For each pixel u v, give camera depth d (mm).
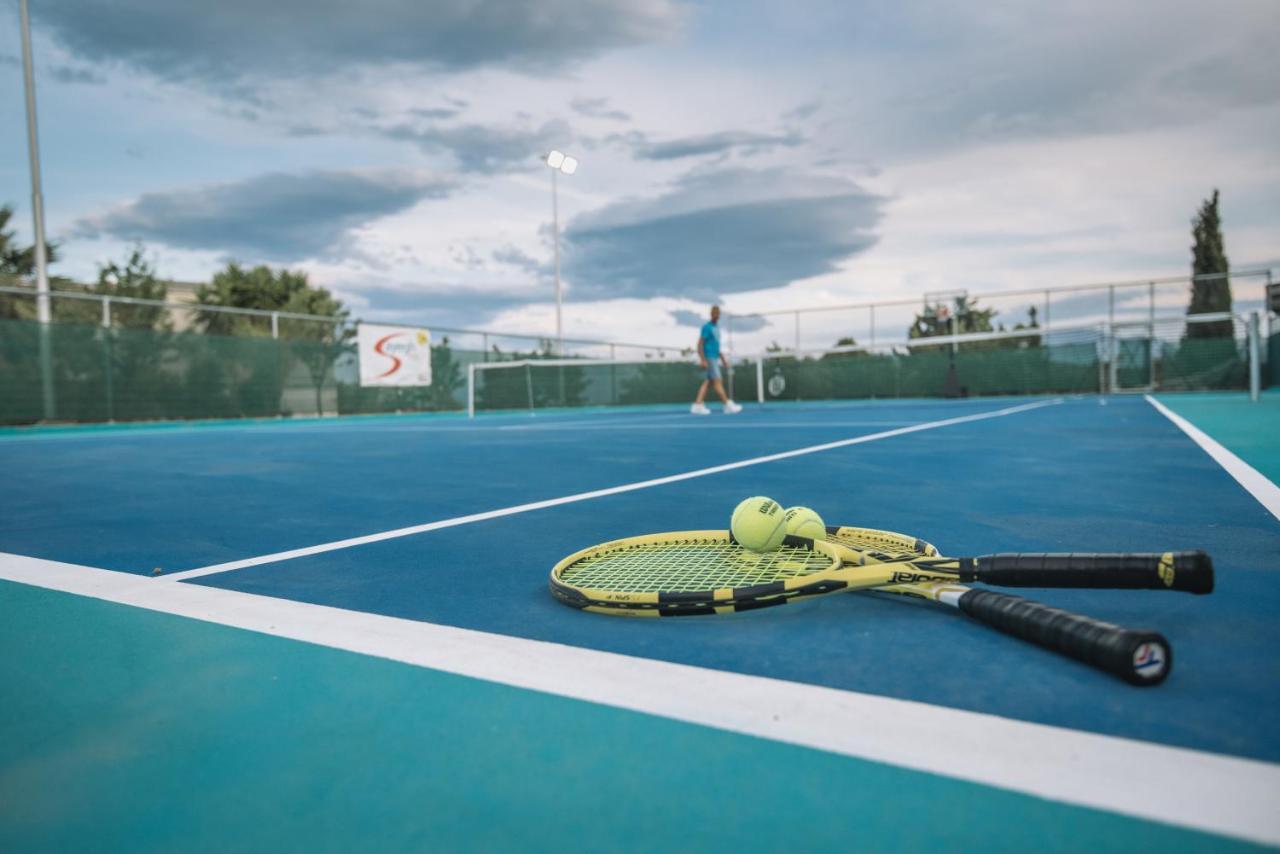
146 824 1054
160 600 2260
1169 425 8938
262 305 32094
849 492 4324
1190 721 1276
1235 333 22578
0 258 23016
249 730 1341
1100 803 1041
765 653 1659
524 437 10250
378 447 8930
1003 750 1192
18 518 4023
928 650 1653
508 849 972
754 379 28141
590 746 1247
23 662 1726
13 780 1185
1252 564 2387
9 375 15453
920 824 1003
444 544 3115
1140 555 1613
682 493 4516
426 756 1229
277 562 2818
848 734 1262
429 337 22703
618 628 1888
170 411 17688
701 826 1011
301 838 1009
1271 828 975
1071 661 1565
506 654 1702
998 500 3877
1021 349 24500
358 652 1743
